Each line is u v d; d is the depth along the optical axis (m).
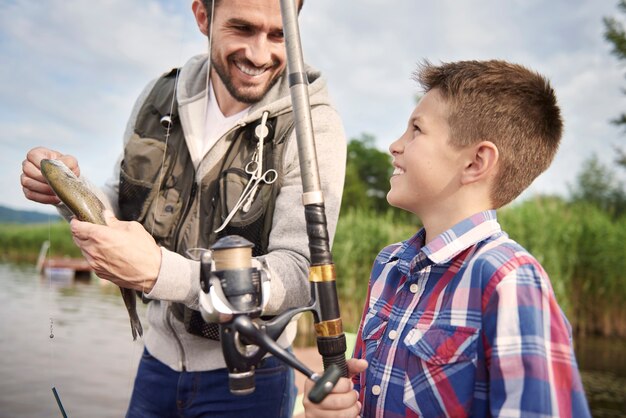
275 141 1.43
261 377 1.45
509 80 1.07
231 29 1.40
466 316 0.96
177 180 1.50
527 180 1.09
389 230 7.77
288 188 1.40
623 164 17.09
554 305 0.90
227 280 0.86
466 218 1.07
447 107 1.09
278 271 1.24
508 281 0.92
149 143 1.51
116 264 1.11
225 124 1.52
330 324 0.93
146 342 1.57
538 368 0.84
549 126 1.09
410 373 1.00
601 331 7.64
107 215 1.20
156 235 1.46
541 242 7.35
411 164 1.11
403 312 1.08
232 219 1.39
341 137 1.46
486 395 0.92
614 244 7.38
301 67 0.99
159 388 1.54
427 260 1.07
